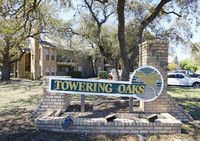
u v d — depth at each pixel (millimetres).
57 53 23531
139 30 6453
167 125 3270
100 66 32188
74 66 28141
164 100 4012
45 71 20828
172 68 31594
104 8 9094
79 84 3814
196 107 5641
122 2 5211
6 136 3057
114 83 3850
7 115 4371
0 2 5617
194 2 6703
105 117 3588
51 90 3826
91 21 10695
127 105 4574
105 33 12227
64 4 7074
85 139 2984
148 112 3988
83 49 20609
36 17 7934
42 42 17031
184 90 10586
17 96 7645
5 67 16953
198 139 3021
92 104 4707
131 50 11344
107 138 3043
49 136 3059
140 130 3264
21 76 23281
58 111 3705
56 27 9672
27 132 3234
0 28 6895
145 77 3896
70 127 3264
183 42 8828
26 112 4684
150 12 8500
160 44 3982
